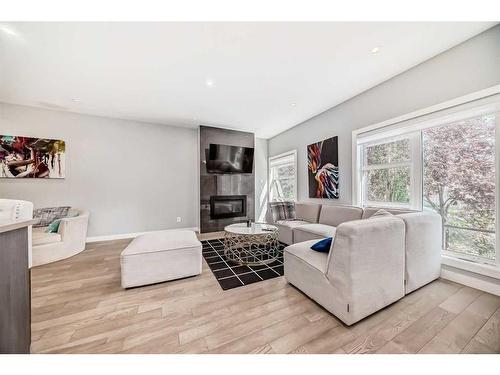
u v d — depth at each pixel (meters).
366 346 1.24
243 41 1.89
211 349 1.23
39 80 2.55
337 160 3.44
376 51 2.07
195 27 1.71
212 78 2.54
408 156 2.60
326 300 1.56
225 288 1.99
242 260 2.74
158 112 3.70
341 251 1.43
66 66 2.25
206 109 3.57
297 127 4.48
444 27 1.76
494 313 1.55
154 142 4.33
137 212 4.18
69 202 3.61
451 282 2.04
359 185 3.12
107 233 3.92
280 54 2.08
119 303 1.73
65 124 3.59
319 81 2.65
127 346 1.26
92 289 1.97
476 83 1.89
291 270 1.99
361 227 1.41
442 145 2.30
